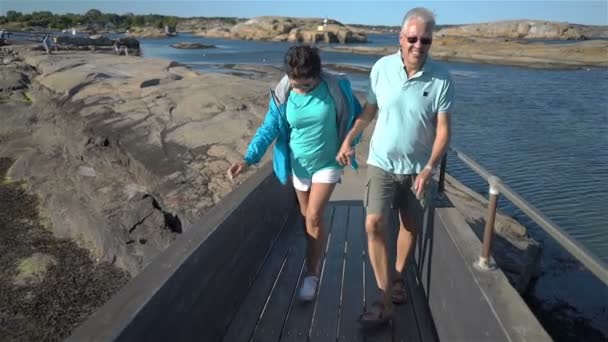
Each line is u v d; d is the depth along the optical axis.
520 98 24.97
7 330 6.18
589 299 6.82
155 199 9.10
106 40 51.97
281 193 4.86
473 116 19.72
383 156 3.15
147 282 2.36
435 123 3.12
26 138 14.38
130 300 2.21
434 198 3.62
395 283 3.58
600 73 39.03
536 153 14.18
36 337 6.09
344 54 63.56
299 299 3.71
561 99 24.75
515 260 6.37
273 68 38.38
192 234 2.95
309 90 3.29
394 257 4.12
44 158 12.23
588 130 17.27
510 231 6.93
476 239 2.97
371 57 57.91
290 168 3.68
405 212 3.33
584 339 6.06
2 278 7.22
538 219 2.14
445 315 3.07
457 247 2.88
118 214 8.46
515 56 54.69
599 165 12.99
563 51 54.31
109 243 7.72
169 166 10.18
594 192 10.93
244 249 3.68
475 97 25.22
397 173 3.17
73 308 6.63
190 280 2.65
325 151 3.47
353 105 3.41
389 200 3.20
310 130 3.38
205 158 10.16
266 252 4.36
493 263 2.68
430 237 3.53
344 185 6.76
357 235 4.91
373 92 3.21
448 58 54.28
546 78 35.06
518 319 2.22
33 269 7.39
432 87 2.96
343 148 3.28
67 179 10.79
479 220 6.61
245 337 3.27
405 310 3.54
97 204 9.02
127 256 7.52
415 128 3.04
